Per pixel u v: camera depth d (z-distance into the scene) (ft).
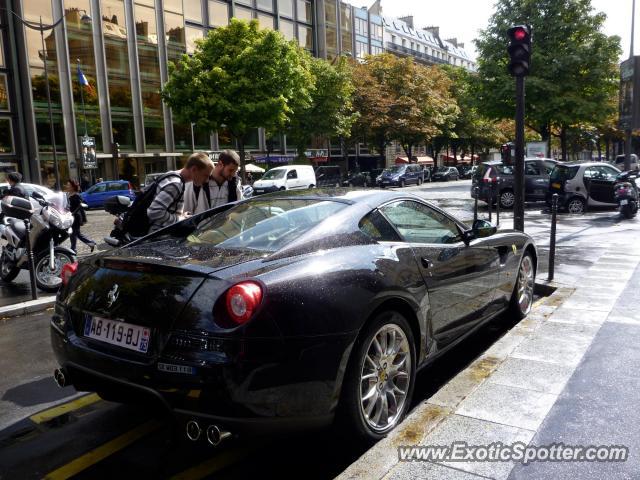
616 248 31.22
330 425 9.39
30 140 99.19
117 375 8.84
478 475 8.22
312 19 162.30
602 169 52.19
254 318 8.11
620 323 15.85
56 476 9.36
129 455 10.03
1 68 96.73
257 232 10.64
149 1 114.21
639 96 54.34
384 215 11.61
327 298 8.89
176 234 11.96
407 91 144.66
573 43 88.89
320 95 119.24
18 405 12.37
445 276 12.12
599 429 9.66
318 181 125.18
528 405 10.59
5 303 22.58
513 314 17.11
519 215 24.72
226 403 7.96
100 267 10.05
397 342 10.44
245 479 9.18
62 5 100.89
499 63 93.35
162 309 8.62
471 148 215.72
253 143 141.38
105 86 107.55
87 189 94.02
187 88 90.68
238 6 136.15
